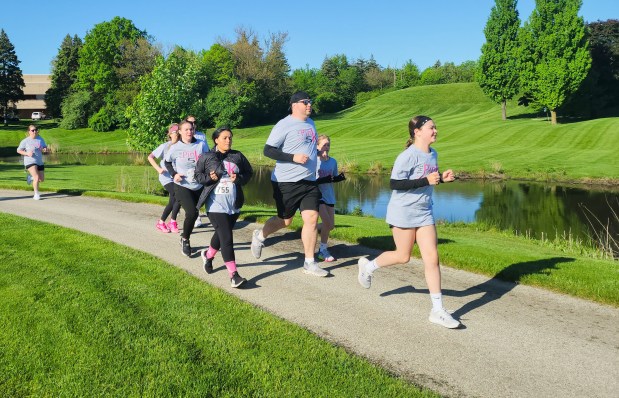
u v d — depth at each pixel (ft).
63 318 15.64
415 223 15.78
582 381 12.46
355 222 35.50
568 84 157.69
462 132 159.84
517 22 185.88
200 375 12.31
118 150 168.35
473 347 14.30
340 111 294.87
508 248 26.86
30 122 289.33
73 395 11.53
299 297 18.33
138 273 20.43
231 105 215.51
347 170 103.50
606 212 60.13
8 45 277.85
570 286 18.81
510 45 185.78
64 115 246.88
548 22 160.86
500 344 14.51
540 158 108.47
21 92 283.79
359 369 12.66
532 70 167.02
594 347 14.35
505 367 13.15
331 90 331.16
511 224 54.29
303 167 19.72
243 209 39.09
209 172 18.97
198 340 14.21
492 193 75.87
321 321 16.11
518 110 218.38
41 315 15.88
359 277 17.97
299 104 19.43
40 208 37.96
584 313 16.92
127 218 34.47
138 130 78.89
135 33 243.81
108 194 45.37
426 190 15.72
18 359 13.11
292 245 26.61
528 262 21.97
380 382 12.03
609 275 19.83
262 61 240.32
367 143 153.79
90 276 19.84
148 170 86.12
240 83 234.38
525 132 147.95
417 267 22.33
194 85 80.64
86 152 166.30
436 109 262.26
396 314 16.75
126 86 225.76
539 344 14.52
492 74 188.85
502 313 16.89
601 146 122.31
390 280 20.42
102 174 78.33
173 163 24.13
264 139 182.19
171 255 24.34
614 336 15.11
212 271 21.33
